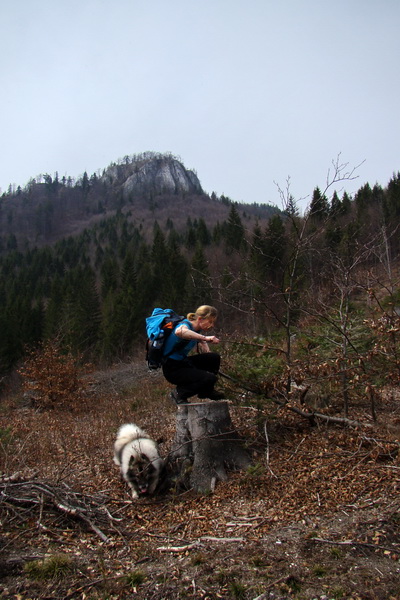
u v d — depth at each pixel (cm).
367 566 333
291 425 634
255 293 655
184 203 15888
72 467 633
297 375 582
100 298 5575
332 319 637
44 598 321
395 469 483
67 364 1406
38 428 955
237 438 564
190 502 484
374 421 622
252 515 433
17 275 7525
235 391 619
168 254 5194
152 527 436
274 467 525
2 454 681
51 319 4150
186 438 555
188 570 347
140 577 336
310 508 430
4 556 372
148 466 507
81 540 407
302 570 335
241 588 315
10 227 14200
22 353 3753
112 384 1600
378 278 610
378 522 390
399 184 5028
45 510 455
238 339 703
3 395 2219
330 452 544
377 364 608
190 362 565
